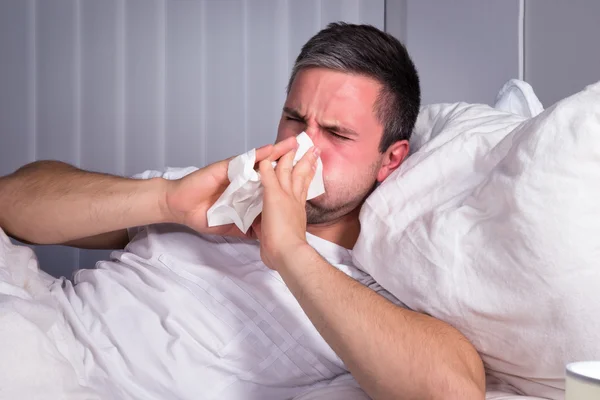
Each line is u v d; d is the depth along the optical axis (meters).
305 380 1.03
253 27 2.51
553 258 0.80
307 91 1.12
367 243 1.03
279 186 0.93
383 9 2.58
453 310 0.89
